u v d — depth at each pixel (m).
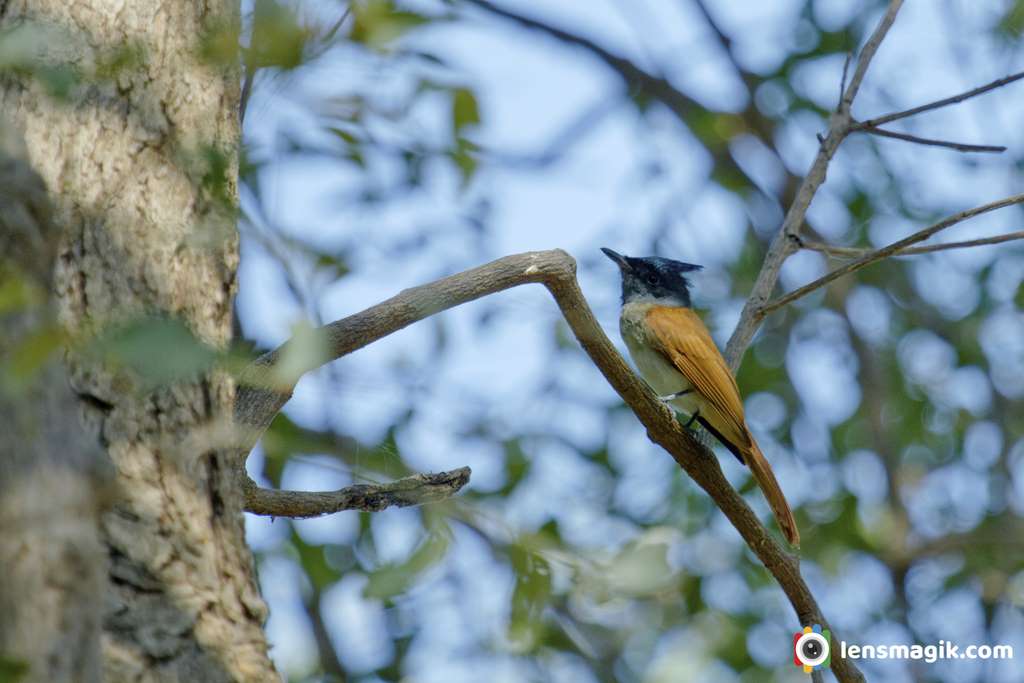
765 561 9.78
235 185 6.66
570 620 14.41
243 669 5.48
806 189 11.12
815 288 10.53
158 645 5.30
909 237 10.02
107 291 5.89
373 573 9.83
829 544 18.61
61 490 4.21
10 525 4.09
